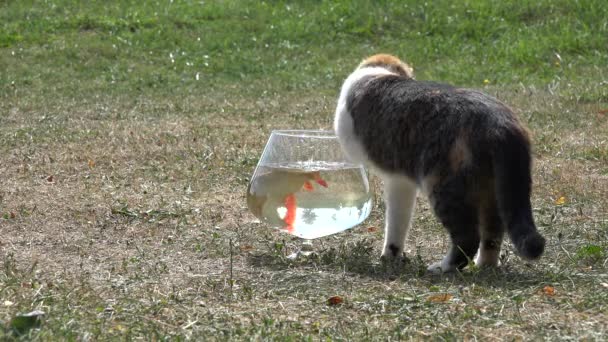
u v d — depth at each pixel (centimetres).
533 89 1443
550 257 637
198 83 1619
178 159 1001
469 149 571
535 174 907
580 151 1009
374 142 645
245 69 1725
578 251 636
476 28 1870
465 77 1605
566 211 775
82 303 525
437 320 490
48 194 852
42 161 993
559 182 871
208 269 617
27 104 1397
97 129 1188
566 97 1353
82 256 650
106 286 568
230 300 538
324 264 629
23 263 632
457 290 546
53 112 1333
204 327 486
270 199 637
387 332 473
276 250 671
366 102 655
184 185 888
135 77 1655
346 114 675
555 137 1086
